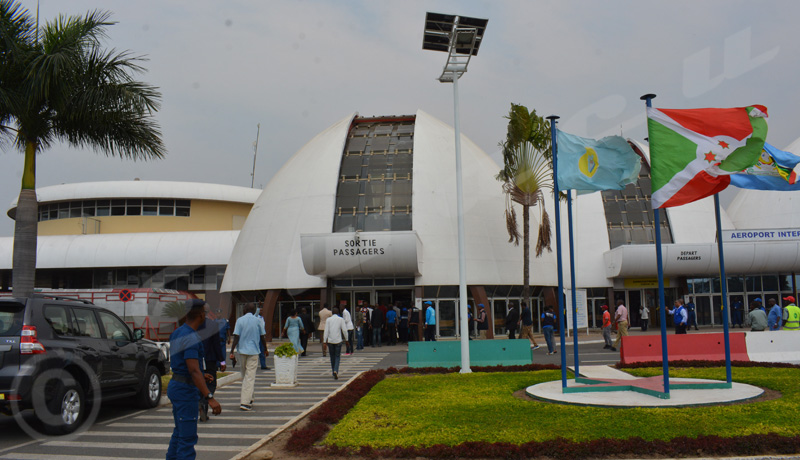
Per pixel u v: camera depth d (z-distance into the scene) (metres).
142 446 7.44
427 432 7.23
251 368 10.16
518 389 10.84
